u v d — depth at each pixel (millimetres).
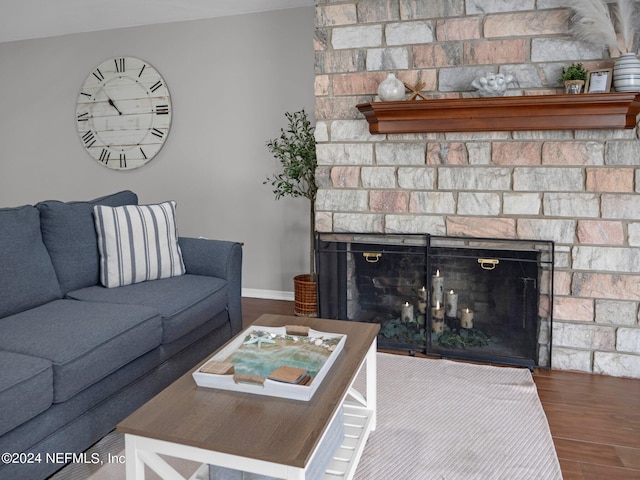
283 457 1171
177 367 2430
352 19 2922
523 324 2805
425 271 2934
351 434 1905
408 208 2939
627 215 2590
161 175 4367
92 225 2727
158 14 4043
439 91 2816
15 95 4703
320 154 3064
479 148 2781
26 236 2365
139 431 1281
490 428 2127
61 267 2537
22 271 2279
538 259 2736
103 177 4543
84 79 4484
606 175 2600
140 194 4445
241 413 1372
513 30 2664
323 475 1600
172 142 4297
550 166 2680
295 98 3941
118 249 2688
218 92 4125
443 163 2852
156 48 4246
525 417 2215
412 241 2938
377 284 3045
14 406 1532
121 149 4430
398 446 1992
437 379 2619
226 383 1511
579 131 2619
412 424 2160
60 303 2359
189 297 2527
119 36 4332
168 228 2902
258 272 4223
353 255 3066
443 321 2936
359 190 3020
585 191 2641
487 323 2869
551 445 1992
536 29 2633
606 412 2283
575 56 2596
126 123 4387
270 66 3973
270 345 1808
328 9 2955
